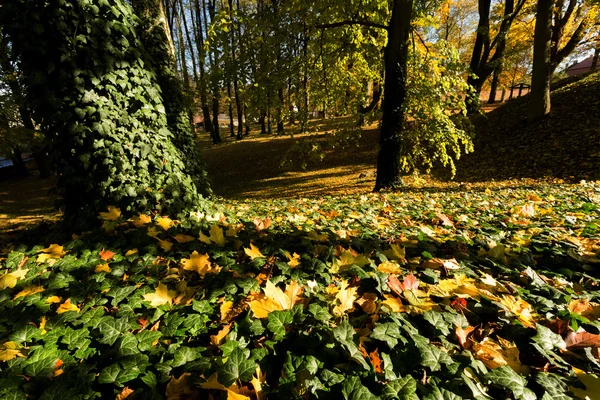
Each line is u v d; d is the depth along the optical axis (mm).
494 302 1489
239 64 6832
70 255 2131
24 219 9516
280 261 2027
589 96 10562
